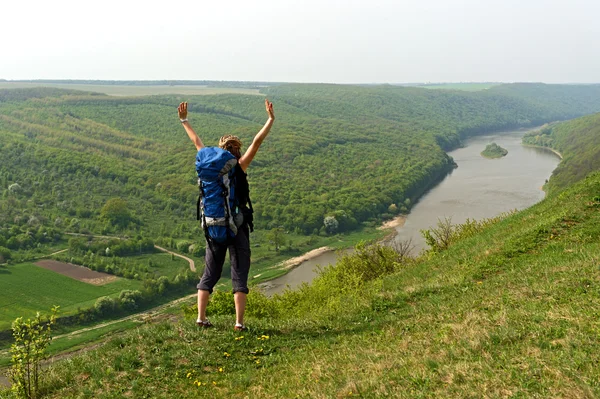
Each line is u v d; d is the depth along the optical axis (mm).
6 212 117875
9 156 156125
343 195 113188
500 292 8109
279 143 182375
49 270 85750
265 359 6422
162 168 159500
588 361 4719
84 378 6242
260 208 110375
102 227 113250
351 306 9914
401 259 22328
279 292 65375
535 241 11773
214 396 5484
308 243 91375
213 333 7043
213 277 6883
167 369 6219
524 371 4770
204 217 6172
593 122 177500
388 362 5648
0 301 71812
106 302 67938
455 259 13234
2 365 41969
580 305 6387
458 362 5230
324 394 5039
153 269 88688
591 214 12453
